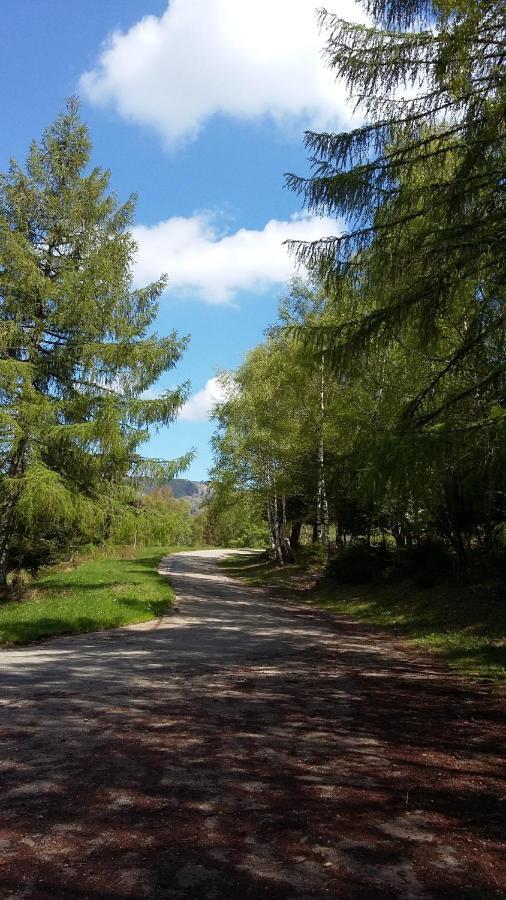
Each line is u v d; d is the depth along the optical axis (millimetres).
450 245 6371
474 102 6480
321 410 20625
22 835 3395
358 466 6785
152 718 5953
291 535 37531
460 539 15352
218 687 7473
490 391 7133
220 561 43219
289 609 18156
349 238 7152
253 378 27562
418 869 3061
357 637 12461
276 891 2838
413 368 11961
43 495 14641
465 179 6539
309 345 7371
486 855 3223
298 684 7730
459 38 6102
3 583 17250
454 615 13000
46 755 4801
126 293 17609
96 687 7371
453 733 5578
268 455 26500
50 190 17641
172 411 17078
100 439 15938
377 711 6371
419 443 5953
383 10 6520
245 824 3561
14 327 15414
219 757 4793
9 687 7312
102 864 3074
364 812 3758
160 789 4102
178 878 2943
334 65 6922
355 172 6824
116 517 16719
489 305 6738
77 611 13898
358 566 20703
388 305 7016
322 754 4910
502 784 4289
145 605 15688
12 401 15570
